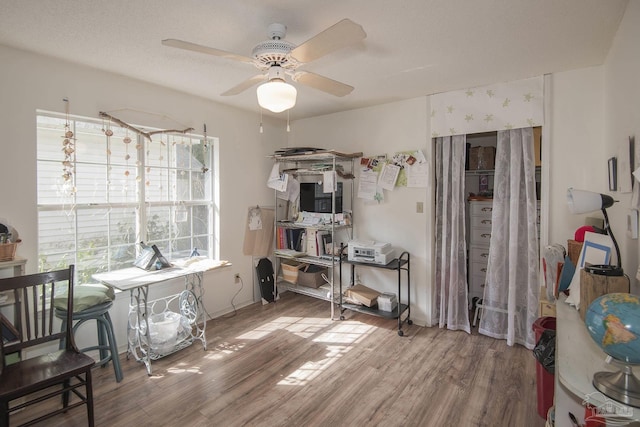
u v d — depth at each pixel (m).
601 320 1.07
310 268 4.12
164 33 2.02
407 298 3.53
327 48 1.61
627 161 1.80
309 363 2.65
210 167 3.62
